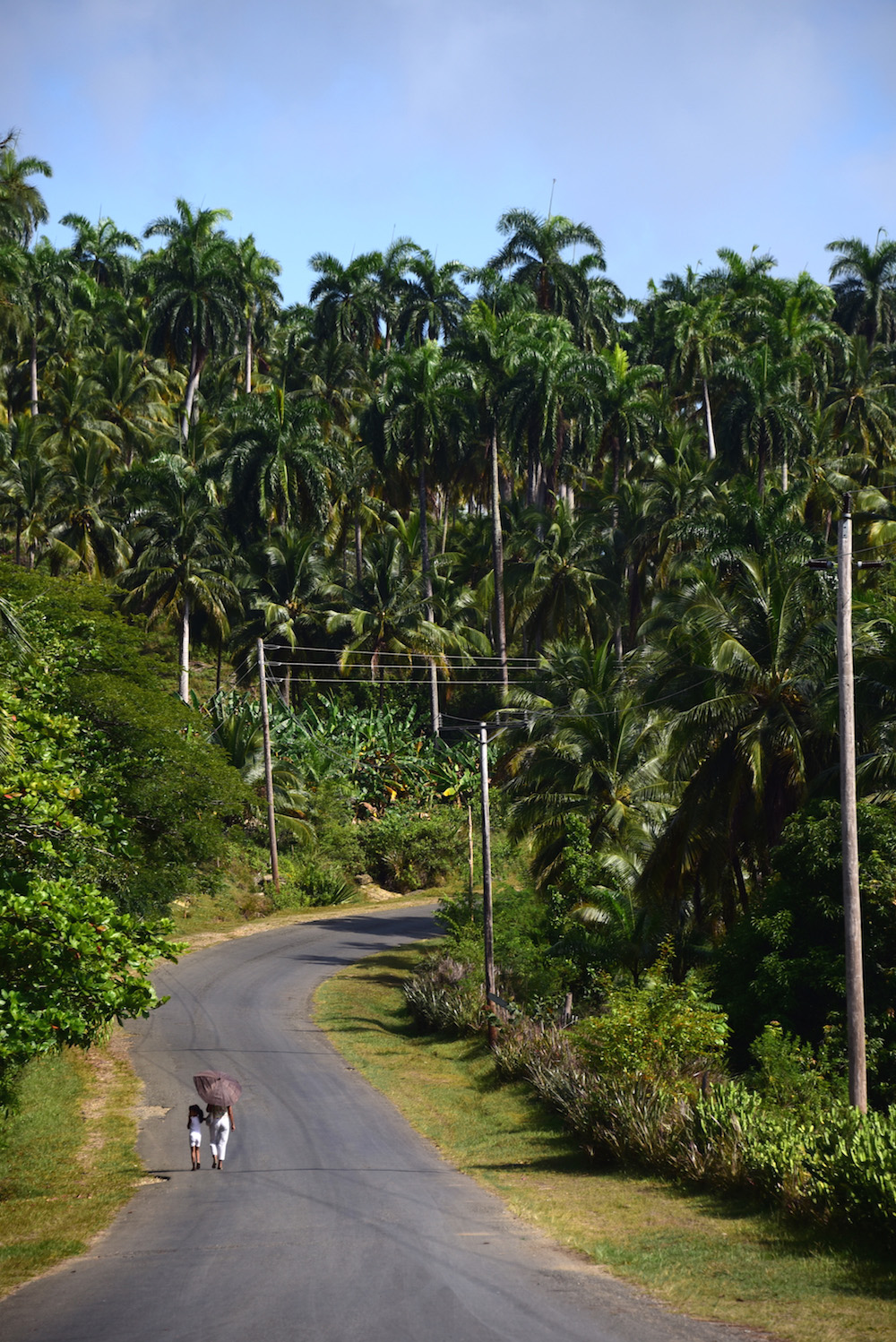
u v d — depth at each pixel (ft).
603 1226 45.14
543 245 263.70
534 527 247.29
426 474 243.60
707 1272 36.45
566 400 230.89
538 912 133.08
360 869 216.74
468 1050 105.70
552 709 164.86
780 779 104.73
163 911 107.14
